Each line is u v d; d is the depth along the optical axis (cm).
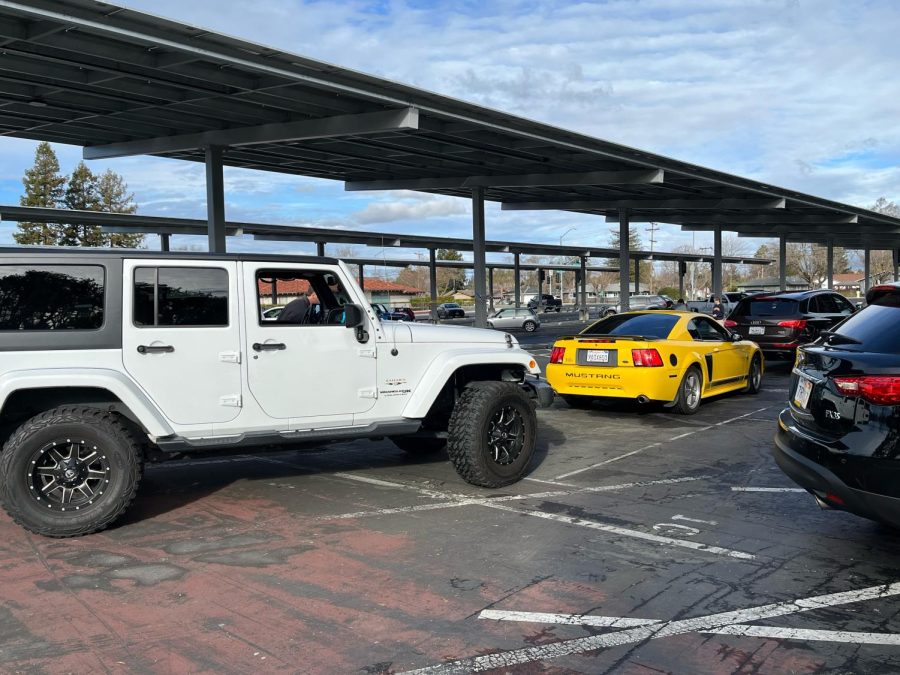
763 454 784
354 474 725
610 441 866
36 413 546
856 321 481
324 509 599
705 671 337
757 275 13900
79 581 446
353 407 616
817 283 10794
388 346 630
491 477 652
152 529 547
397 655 354
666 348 988
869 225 4378
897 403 405
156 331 541
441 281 13662
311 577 452
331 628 382
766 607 405
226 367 563
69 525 513
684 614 396
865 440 415
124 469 527
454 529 545
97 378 514
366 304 627
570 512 587
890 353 427
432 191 3133
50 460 520
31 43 1284
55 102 1731
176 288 552
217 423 563
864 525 547
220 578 451
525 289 13962
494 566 470
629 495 635
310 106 1756
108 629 382
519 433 674
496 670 339
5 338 508
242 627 384
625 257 3459
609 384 1002
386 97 1655
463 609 405
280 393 583
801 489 647
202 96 1688
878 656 350
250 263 576
